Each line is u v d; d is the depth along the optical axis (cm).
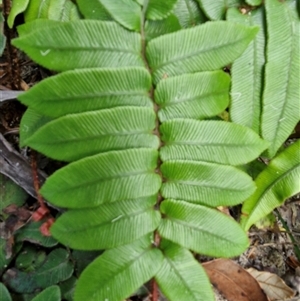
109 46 22
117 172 22
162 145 23
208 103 23
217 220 23
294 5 24
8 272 26
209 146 23
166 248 23
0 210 26
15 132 28
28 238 26
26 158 26
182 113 23
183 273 23
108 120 22
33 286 26
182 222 23
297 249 32
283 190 27
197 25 24
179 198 23
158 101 23
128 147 22
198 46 22
